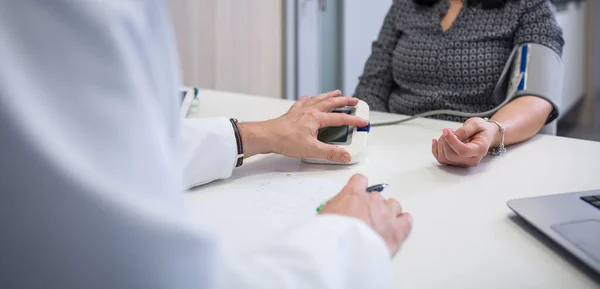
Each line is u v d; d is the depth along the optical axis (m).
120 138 0.26
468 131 0.77
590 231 0.48
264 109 1.19
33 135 0.24
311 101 0.85
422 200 0.62
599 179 0.69
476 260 0.47
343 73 3.02
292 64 2.72
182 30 2.14
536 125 0.93
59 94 0.25
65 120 0.25
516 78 1.09
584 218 0.51
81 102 0.25
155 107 0.28
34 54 0.25
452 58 1.31
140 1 0.28
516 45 1.19
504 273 0.45
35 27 0.25
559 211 0.53
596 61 3.41
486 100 1.30
